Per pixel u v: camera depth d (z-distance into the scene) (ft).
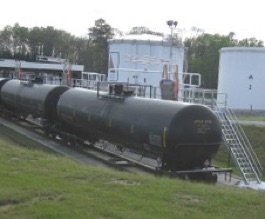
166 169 58.34
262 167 86.69
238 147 71.72
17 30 526.98
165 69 126.72
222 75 188.85
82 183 38.14
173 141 55.31
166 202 32.55
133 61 146.92
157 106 59.98
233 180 67.41
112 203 31.19
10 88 124.16
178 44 170.30
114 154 75.00
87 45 513.86
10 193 32.68
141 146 61.57
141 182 40.29
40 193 33.37
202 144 56.80
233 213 30.35
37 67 237.66
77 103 81.82
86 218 27.43
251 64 178.91
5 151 56.85
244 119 134.82
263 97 179.01
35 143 88.58
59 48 524.93
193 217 28.76
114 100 70.95
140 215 28.48
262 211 31.19
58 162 51.67
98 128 73.31
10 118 128.47
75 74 248.52
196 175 58.34
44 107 94.73
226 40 446.60
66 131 90.84
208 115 57.21
